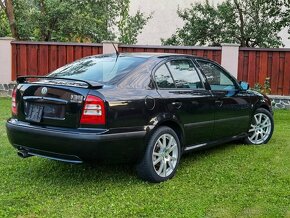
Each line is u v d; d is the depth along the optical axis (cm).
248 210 409
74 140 430
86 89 442
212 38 1446
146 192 456
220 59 1151
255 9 1386
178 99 517
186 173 529
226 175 520
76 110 438
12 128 485
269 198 439
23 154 490
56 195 445
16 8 1614
